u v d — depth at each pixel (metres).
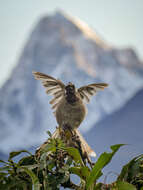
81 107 7.94
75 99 7.90
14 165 4.41
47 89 8.33
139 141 144.25
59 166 4.50
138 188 4.43
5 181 4.41
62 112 7.90
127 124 169.12
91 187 4.39
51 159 4.49
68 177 4.34
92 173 4.36
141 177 4.46
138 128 165.88
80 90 8.39
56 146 4.53
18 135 197.00
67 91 7.91
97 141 156.75
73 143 5.77
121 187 4.20
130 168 4.48
